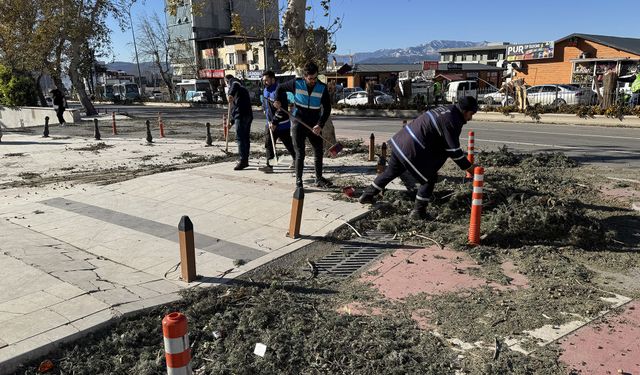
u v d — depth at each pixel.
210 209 7.09
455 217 6.31
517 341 3.59
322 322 3.91
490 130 17.69
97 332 3.73
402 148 5.97
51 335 3.56
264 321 3.91
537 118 20.94
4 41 28.83
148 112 33.78
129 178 9.38
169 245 5.72
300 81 7.36
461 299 4.26
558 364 3.29
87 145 14.84
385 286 4.60
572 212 5.79
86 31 28.78
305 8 12.33
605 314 3.96
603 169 9.59
